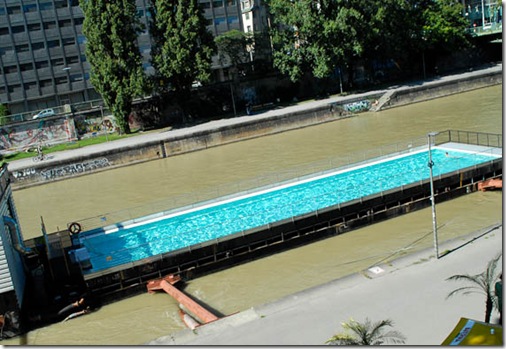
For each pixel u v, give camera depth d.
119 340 23.86
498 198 34.28
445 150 43.19
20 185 61.00
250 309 22.05
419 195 34.41
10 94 90.38
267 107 83.25
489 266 18.03
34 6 89.94
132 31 71.75
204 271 29.05
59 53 91.94
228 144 69.81
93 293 27.30
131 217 40.59
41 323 25.86
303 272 27.69
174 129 74.81
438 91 82.31
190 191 47.50
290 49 81.56
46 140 75.19
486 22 120.06
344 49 79.44
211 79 82.75
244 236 29.94
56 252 31.94
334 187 38.28
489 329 14.50
